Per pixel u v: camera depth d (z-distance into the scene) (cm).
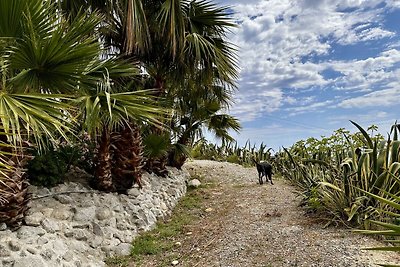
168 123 761
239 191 781
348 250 337
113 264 405
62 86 344
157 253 436
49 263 332
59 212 412
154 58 644
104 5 506
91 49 332
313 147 704
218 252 398
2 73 302
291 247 371
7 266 301
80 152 536
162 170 732
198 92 797
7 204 338
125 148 550
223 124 902
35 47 303
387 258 312
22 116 248
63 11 490
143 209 543
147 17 589
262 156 1236
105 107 367
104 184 507
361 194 414
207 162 1221
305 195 534
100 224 449
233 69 673
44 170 436
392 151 405
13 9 298
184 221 578
